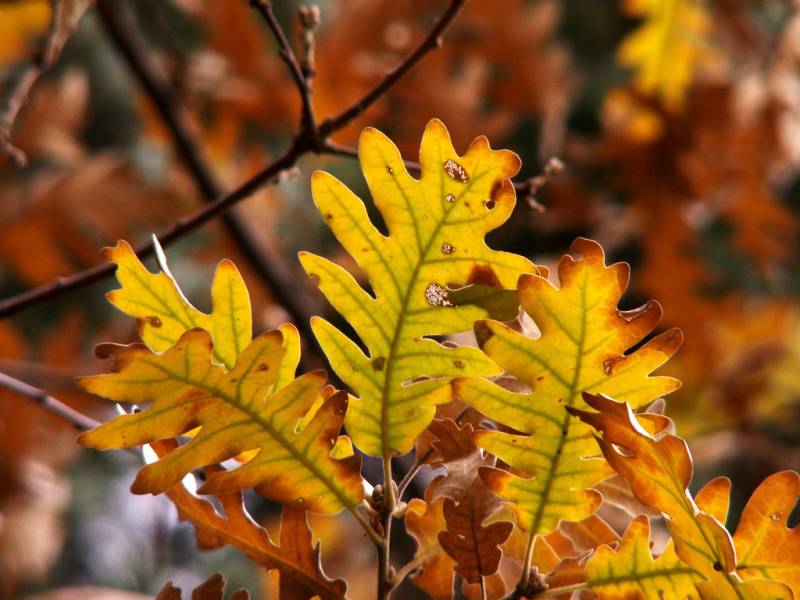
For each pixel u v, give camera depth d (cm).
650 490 126
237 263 271
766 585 125
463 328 128
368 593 261
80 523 502
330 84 253
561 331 127
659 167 309
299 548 129
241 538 129
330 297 128
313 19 151
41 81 302
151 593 513
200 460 126
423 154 127
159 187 276
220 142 266
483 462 129
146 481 126
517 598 128
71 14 149
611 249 310
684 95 305
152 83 247
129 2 279
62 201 266
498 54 272
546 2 279
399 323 128
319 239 294
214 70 260
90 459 509
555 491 128
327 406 127
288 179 154
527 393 127
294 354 128
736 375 309
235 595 128
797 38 304
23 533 237
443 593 130
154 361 125
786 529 126
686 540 126
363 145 127
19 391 164
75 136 279
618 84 385
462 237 127
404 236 128
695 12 302
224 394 126
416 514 130
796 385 310
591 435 127
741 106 301
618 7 399
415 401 128
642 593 128
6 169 268
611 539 132
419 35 259
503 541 128
